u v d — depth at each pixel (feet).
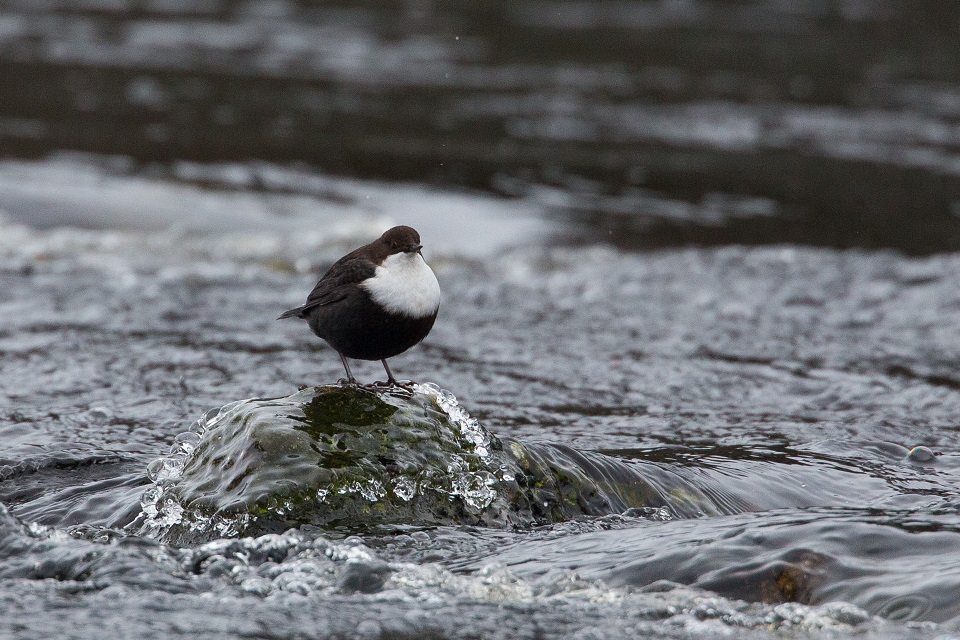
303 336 44.39
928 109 99.96
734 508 28.07
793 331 46.47
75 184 68.13
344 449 25.12
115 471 29.12
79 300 47.93
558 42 129.59
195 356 40.81
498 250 62.64
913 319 47.83
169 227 62.39
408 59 119.55
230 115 92.12
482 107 98.99
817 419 35.58
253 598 20.93
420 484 25.25
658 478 28.53
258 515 23.88
